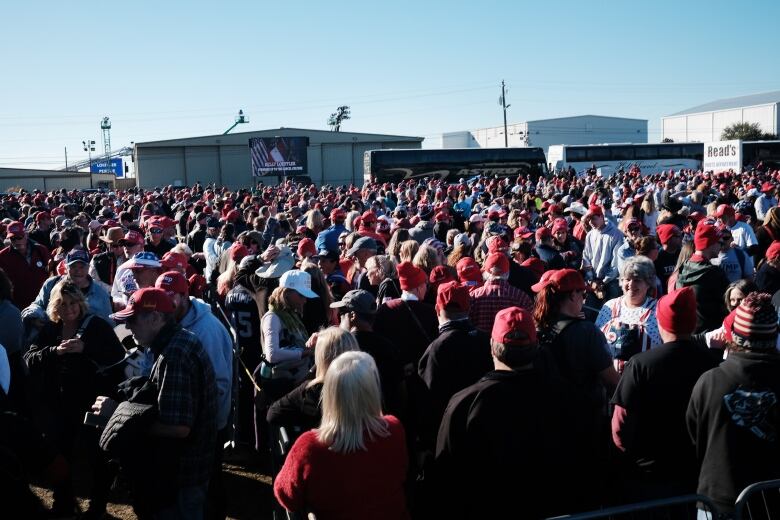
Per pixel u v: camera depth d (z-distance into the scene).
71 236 10.68
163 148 69.19
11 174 72.06
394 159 48.38
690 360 3.87
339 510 3.18
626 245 9.31
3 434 3.55
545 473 3.51
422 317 5.62
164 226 10.73
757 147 45.53
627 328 5.09
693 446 3.84
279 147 58.22
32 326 6.41
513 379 3.56
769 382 3.45
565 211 14.96
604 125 127.94
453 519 3.63
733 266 7.79
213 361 4.97
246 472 6.48
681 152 51.34
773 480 3.36
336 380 3.21
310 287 5.74
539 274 7.66
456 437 3.56
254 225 13.12
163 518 4.18
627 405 3.89
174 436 4.05
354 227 12.22
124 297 7.41
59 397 5.46
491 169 49.00
